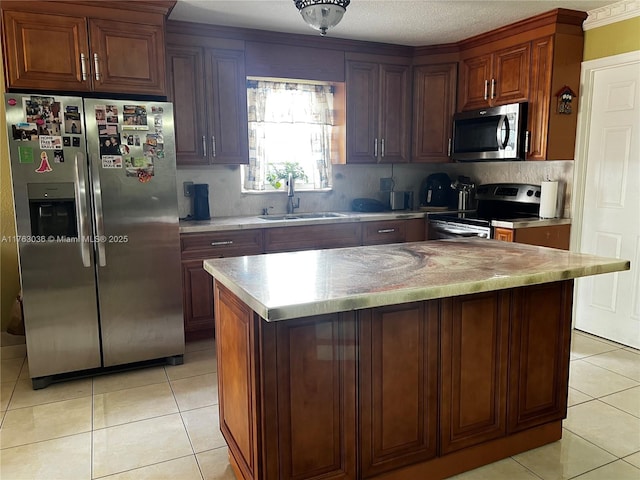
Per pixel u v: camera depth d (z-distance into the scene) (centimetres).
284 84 417
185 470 207
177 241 311
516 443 215
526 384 211
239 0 302
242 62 371
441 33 388
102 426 242
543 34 346
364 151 429
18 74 270
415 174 496
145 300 306
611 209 350
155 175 299
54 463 211
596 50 344
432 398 190
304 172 441
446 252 230
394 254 227
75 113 274
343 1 222
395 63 430
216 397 274
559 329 216
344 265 202
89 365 296
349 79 414
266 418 159
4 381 297
